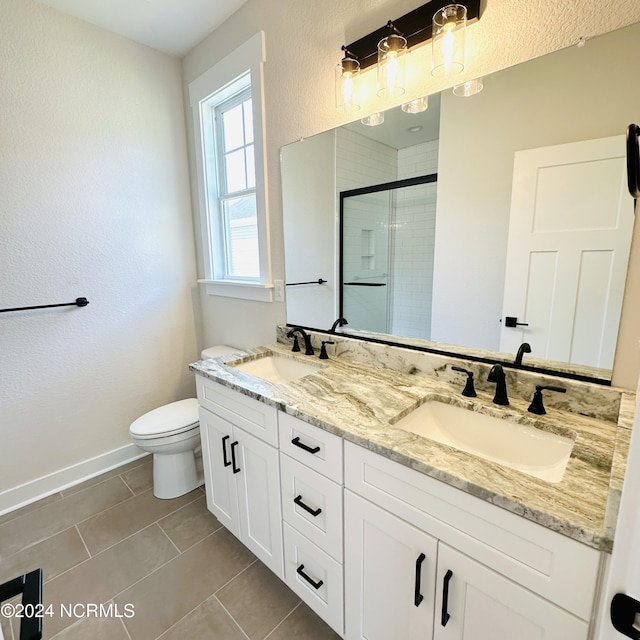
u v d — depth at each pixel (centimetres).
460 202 126
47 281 192
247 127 212
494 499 72
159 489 199
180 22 193
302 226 178
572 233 105
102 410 221
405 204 140
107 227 211
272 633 128
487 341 125
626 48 91
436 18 108
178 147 238
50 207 189
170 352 250
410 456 85
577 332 107
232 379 143
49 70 181
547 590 69
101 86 199
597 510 66
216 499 170
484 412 108
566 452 94
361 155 148
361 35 137
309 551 122
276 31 167
